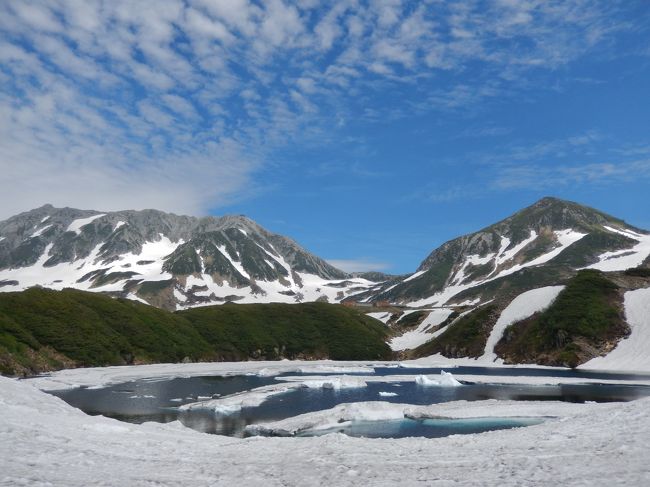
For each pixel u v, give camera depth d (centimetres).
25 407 2916
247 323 15862
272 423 4294
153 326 13575
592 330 10869
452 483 1659
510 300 14112
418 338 16825
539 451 2219
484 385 7469
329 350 15500
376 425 4328
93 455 1959
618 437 2400
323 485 1655
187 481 1669
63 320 11525
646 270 13288
